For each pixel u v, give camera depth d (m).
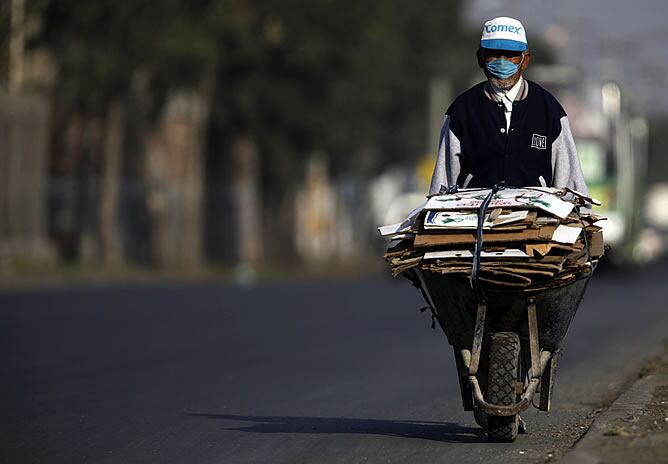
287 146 123.62
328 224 175.88
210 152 133.62
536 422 23.67
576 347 38.75
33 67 102.44
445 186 20.81
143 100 102.19
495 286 19.14
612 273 95.81
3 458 20.53
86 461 20.27
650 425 20.83
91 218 108.38
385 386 29.70
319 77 114.62
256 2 105.50
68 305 51.62
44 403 26.41
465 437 22.02
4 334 39.91
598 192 86.38
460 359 20.56
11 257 86.75
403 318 49.47
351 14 105.56
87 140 98.88
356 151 134.88
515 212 19.31
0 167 87.75
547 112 20.70
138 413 25.20
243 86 114.56
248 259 131.12
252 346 38.34
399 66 148.38
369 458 20.14
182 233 111.12
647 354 35.25
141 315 47.78
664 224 189.88
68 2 85.12
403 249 19.80
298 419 24.50
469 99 20.89
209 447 21.39
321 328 44.88
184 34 89.75
